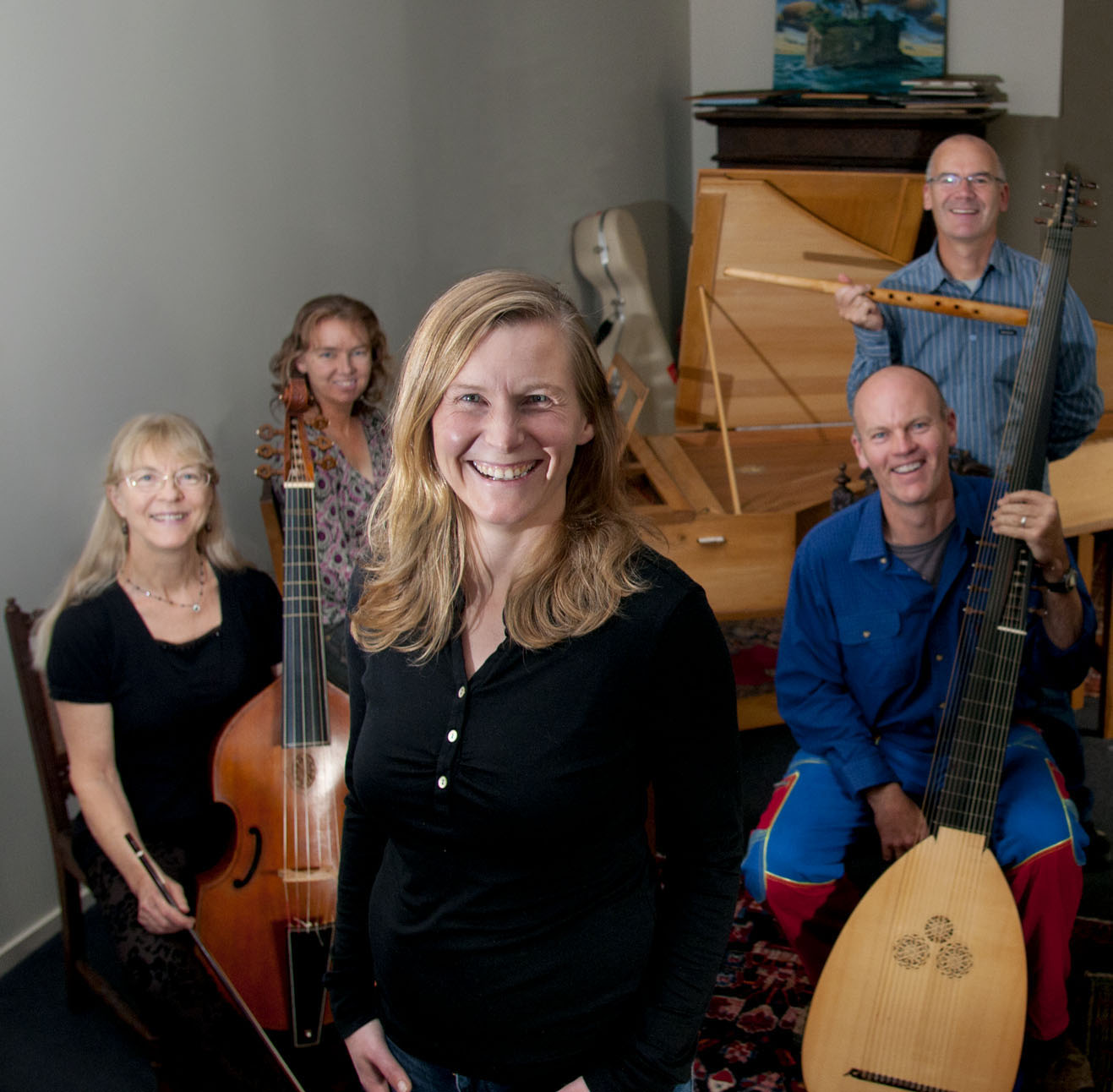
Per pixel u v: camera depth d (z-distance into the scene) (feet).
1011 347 9.37
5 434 8.45
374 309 12.46
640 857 4.09
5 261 8.38
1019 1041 5.97
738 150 13.21
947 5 15.02
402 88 12.57
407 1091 4.33
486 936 3.94
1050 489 10.03
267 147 10.80
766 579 9.92
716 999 7.54
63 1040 7.61
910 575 7.15
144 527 6.85
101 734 6.89
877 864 7.04
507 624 3.81
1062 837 6.49
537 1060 4.01
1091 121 14.96
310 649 6.63
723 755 3.91
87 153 8.96
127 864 6.59
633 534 3.94
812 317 12.84
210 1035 6.35
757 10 16.81
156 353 9.74
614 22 15.76
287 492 6.83
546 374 3.69
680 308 18.37
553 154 15.12
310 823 6.43
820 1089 6.21
